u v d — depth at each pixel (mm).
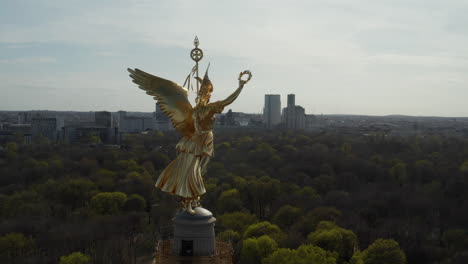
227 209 163000
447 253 127625
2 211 151000
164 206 161500
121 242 125750
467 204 164125
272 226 133250
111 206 160250
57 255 119188
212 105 48969
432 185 191250
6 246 119438
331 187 196875
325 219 144375
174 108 49750
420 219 155625
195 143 49500
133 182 191375
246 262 116062
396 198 169625
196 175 49625
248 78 48344
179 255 48031
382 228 141250
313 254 104438
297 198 171125
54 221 145625
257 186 178750
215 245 49719
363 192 184375
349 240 123312
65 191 172125
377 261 112562
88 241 128625
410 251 126812
